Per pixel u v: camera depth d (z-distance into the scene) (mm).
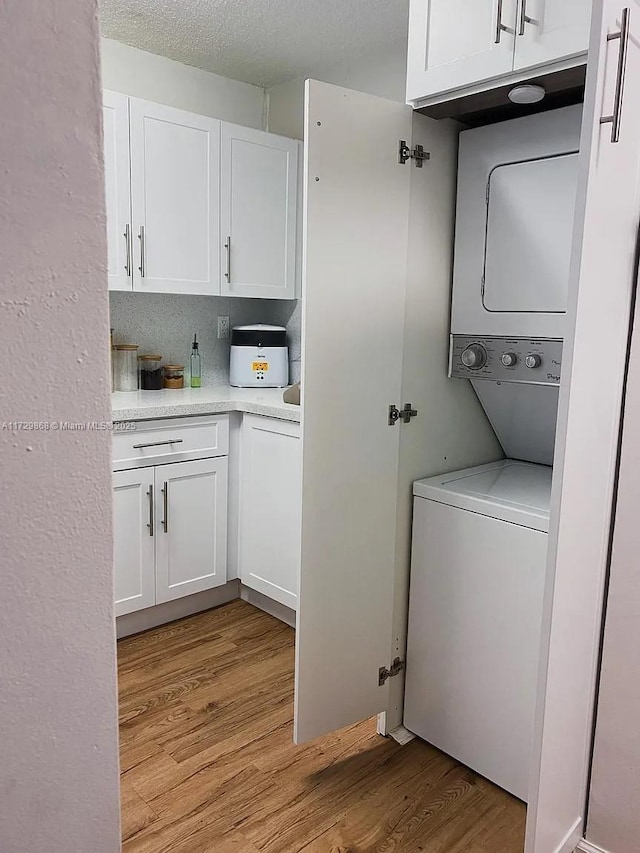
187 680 2445
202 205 2908
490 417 2256
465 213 1989
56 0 431
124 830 1727
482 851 1688
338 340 1792
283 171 3195
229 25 2711
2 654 470
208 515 2881
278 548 2803
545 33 1529
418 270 1963
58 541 484
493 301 1951
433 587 2016
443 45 1739
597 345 1344
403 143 1848
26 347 449
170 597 2795
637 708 1533
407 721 2152
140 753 2035
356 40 2828
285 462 2707
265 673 2500
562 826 1568
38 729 497
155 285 2797
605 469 1466
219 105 3299
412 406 2023
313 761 2021
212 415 2828
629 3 1229
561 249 1777
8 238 432
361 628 1993
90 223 468
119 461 2543
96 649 519
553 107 1919
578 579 1433
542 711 1391
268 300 3605
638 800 1562
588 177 1204
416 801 1857
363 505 1929
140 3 2521
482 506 1848
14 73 420
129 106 2619
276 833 1731
